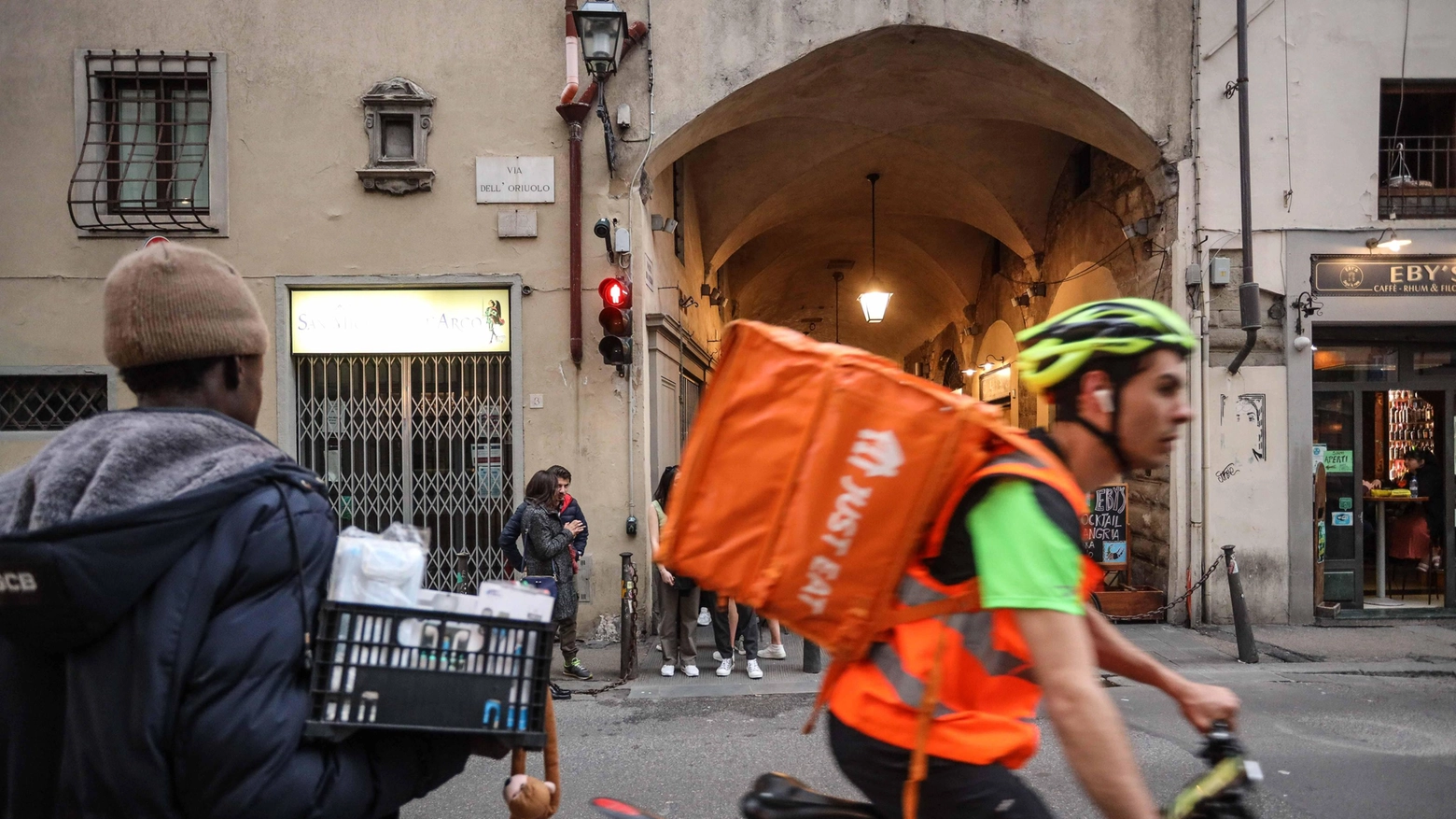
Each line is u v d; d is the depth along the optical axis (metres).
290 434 8.05
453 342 8.19
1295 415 8.48
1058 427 1.43
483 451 8.19
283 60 8.09
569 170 8.09
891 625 1.34
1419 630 8.12
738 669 7.07
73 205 7.98
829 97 9.91
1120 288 9.77
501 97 8.16
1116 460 1.40
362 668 1.20
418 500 8.16
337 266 8.10
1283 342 8.51
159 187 8.16
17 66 8.01
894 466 1.31
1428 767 4.51
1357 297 8.53
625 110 8.16
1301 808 3.97
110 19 8.01
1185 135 8.52
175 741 1.07
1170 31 8.50
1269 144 8.53
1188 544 8.46
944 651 1.31
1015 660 1.32
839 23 8.27
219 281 1.27
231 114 8.07
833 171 12.77
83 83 7.99
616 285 7.54
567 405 8.14
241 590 1.13
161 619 1.08
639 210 8.27
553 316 8.15
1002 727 1.33
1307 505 8.45
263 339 1.33
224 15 8.06
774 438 1.38
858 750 1.38
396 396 8.21
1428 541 8.95
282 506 1.18
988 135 11.48
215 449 1.19
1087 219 10.71
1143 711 5.53
